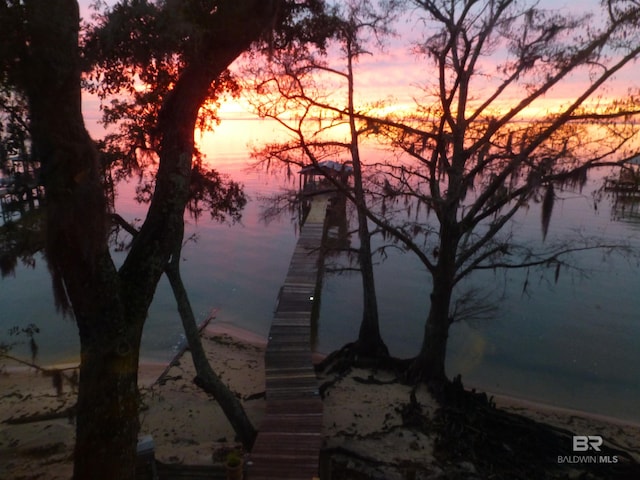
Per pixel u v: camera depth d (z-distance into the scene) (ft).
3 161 15.70
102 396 16.92
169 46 17.56
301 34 26.89
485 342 53.62
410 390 37.37
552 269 78.18
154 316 59.88
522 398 41.96
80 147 14.14
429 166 33.88
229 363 45.32
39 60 13.39
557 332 56.29
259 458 22.88
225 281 75.10
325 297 68.23
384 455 28.76
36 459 27.99
